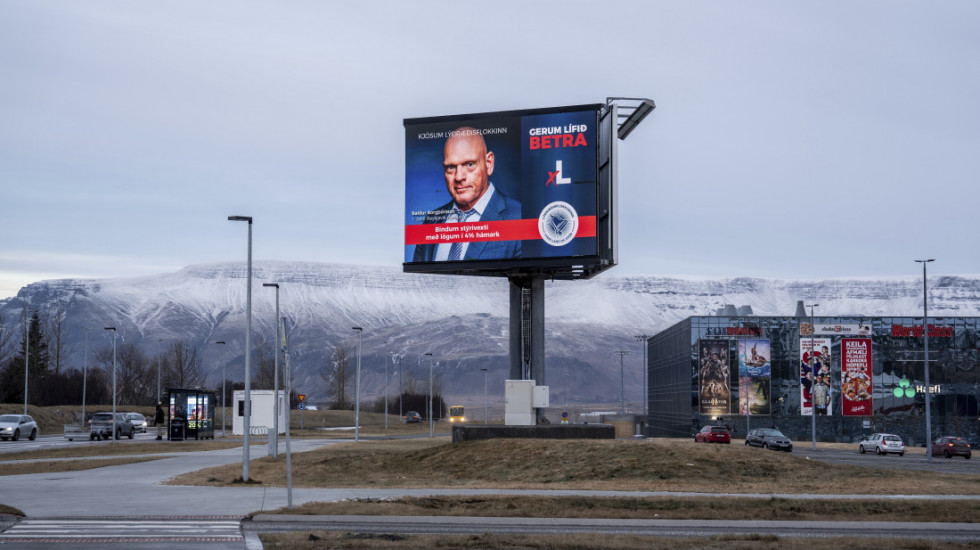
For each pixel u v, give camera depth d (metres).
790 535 27.42
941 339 133.62
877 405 132.62
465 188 57.44
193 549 22.53
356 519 29.80
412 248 57.97
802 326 133.38
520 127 56.97
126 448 75.50
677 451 48.50
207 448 76.06
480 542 23.94
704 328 133.62
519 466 47.78
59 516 29.86
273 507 32.41
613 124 55.41
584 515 31.50
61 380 168.12
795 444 115.75
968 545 24.58
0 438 91.00
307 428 144.38
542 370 57.56
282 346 33.78
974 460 79.94
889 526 30.14
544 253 55.69
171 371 197.88
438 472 48.66
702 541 24.80
